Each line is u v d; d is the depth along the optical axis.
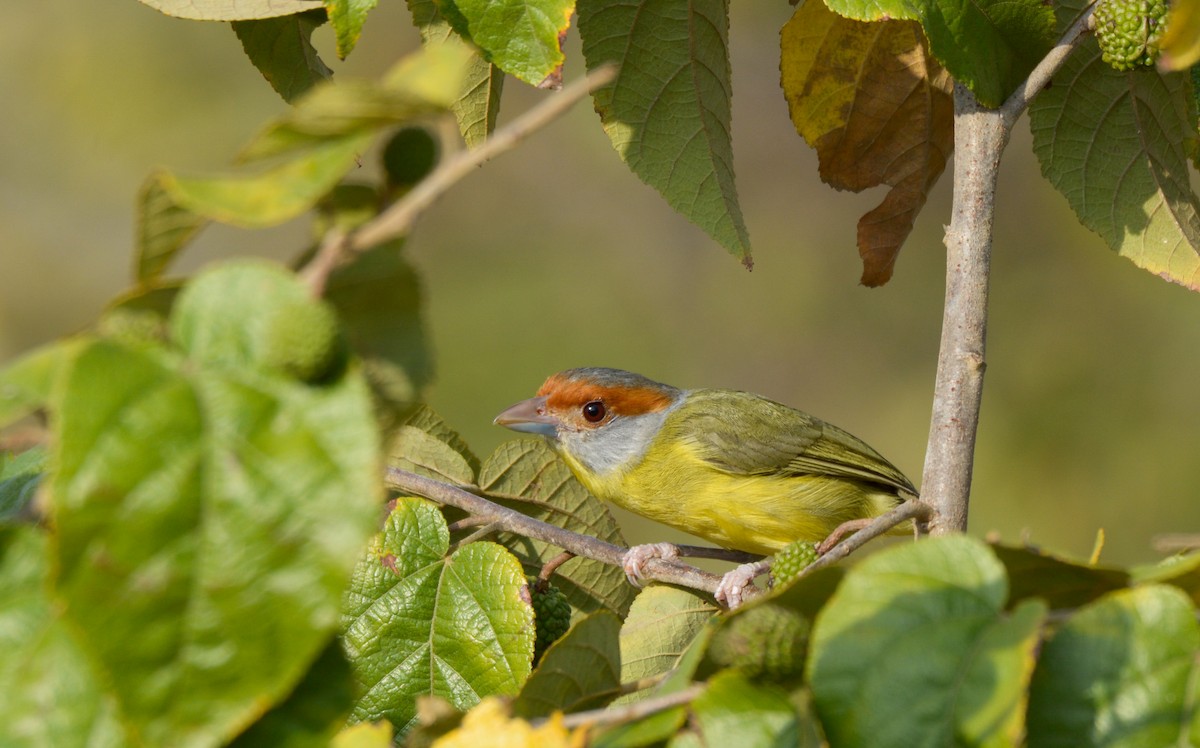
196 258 24.28
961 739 3.62
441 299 25.34
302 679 3.73
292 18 7.87
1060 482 21.97
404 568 6.88
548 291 25.45
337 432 3.37
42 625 3.60
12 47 25.47
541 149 26.25
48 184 25.45
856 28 8.09
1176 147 7.81
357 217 3.96
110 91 25.34
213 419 3.36
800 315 25.42
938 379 7.02
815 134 8.52
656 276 25.73
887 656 3.77
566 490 8.62
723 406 11.91
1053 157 7.78
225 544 3.29
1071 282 23.52
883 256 8.89
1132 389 22.39
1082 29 6.83
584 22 7.26
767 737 3.86
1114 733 3.74
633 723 4.02
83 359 3.32
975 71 6.76
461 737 4.07
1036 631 3.71
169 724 3.23
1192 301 22.62
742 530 11.83
